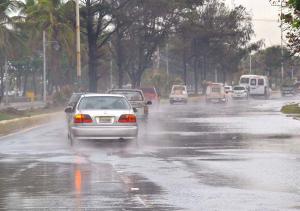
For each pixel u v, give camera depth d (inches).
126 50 5959.6
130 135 1717.5
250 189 1037.8
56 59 6412.4
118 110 1722.4
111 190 1031.0
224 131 2388.0
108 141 1758.1
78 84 3927.2
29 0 5925.2
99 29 4918.8
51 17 5821.9
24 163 1407.5
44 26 5880.9
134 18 5142.7
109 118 1710.1
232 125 2738.7
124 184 1095.0
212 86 6146.7
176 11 5689.0
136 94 2659.9
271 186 1067.9
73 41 5959.6
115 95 1771.7
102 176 1194.6
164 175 1204.5
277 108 4658.0
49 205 900.6
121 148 1737.2
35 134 2289.6
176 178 1163.9
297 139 2022.6
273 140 1988.2
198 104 5782.5
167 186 1070.4
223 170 1273.4
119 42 5693.9
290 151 1651.1
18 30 5905.5
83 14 4854.8
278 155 1556.3
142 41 5826.8
